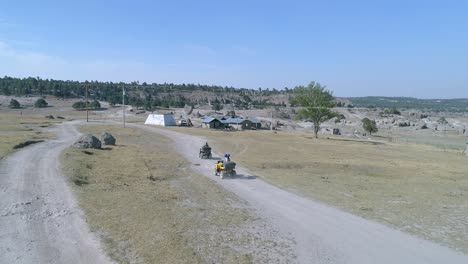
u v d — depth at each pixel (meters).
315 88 84.00
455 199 24.91
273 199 23.78
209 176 31.84
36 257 13.23
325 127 121.75
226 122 108.00
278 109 169.50
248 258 13.83
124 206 19.55
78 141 44.00
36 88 195.88
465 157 54.69
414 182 32.44
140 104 182.62
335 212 20.70
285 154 49.59
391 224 18.52
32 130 66.19
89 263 12.83
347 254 14.61
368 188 28.58
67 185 23.41
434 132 130.25
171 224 17.06
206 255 13.87
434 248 15.33
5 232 15.41
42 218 17.27
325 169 38.66
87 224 16.61
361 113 188.62
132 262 12.91
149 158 39.94
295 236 16.56
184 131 85.31
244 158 44.16
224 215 19.42
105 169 30.70
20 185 22.75
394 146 72.38
